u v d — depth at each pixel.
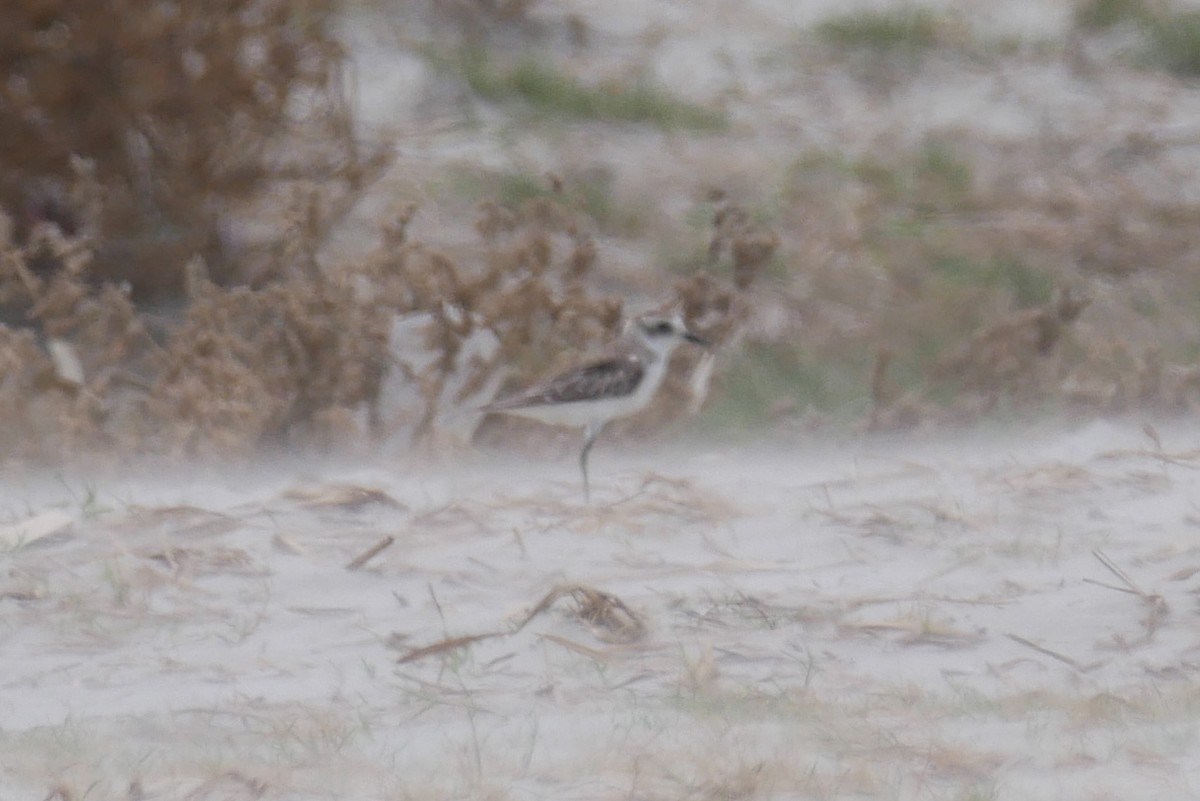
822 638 11.88
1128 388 17.55
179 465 15.56
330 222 21.75
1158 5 32.69
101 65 20.70
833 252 23.27
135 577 12.79
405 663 11.46
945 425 17.11
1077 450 16.16
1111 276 23.50
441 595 12.60
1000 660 11.60
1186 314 22.28
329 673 11.34
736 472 15.85
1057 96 29.91
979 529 13.91
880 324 21.25
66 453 15.50
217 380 16.31
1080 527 13.98
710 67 30.39
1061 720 10.55
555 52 30.19
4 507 14.46
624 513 14.24
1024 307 22.36
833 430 17.41
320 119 22.09
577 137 27.05
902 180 26.14
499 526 13.95
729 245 23.25
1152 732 10.37
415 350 17.05
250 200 21.62
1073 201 25.64
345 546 13.48
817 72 30.31
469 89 28.00
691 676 11.14
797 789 9.57
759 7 32.66
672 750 10.09
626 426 17.11
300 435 16.27
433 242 22.81
